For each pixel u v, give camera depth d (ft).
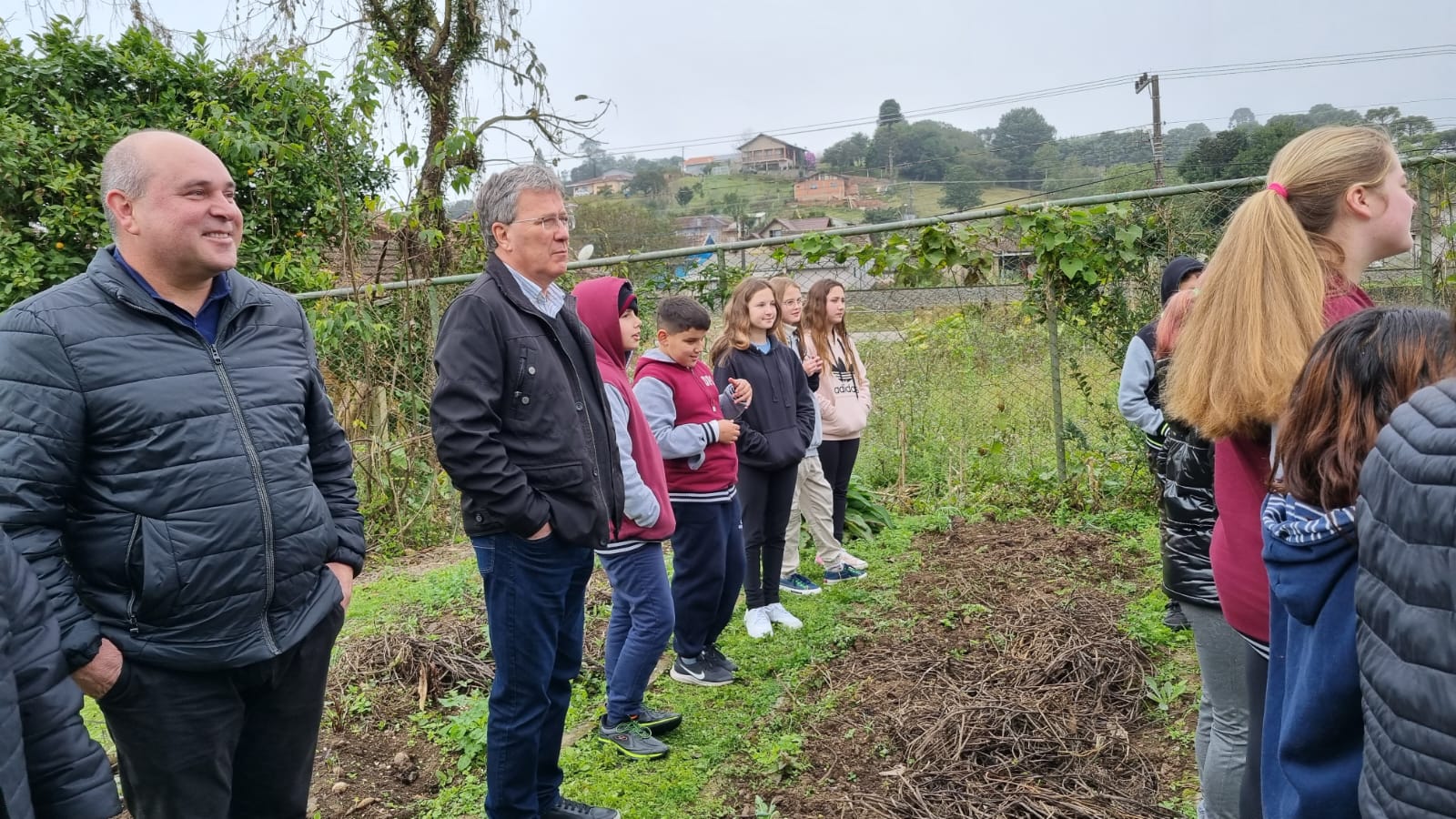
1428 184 17.08
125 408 6.66
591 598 16.51
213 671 7.06
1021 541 18.29
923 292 21.24
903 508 21.42
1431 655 3.60
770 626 14.71
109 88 31.78
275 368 7.54
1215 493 6.83
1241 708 7.48
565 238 8.88
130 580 6.78
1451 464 3.57
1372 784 3.96
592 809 9.93
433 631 15.10
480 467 8.20
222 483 6.94
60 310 6.59
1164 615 13.87
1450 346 4.72
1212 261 6.54
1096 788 9.96
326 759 11.60
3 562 5.39
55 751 5.58
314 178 31.09
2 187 29.37
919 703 12.00
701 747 11.52
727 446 12.57
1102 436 21.12
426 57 37.88
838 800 10.09
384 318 24.20
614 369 10.34
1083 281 19.80
